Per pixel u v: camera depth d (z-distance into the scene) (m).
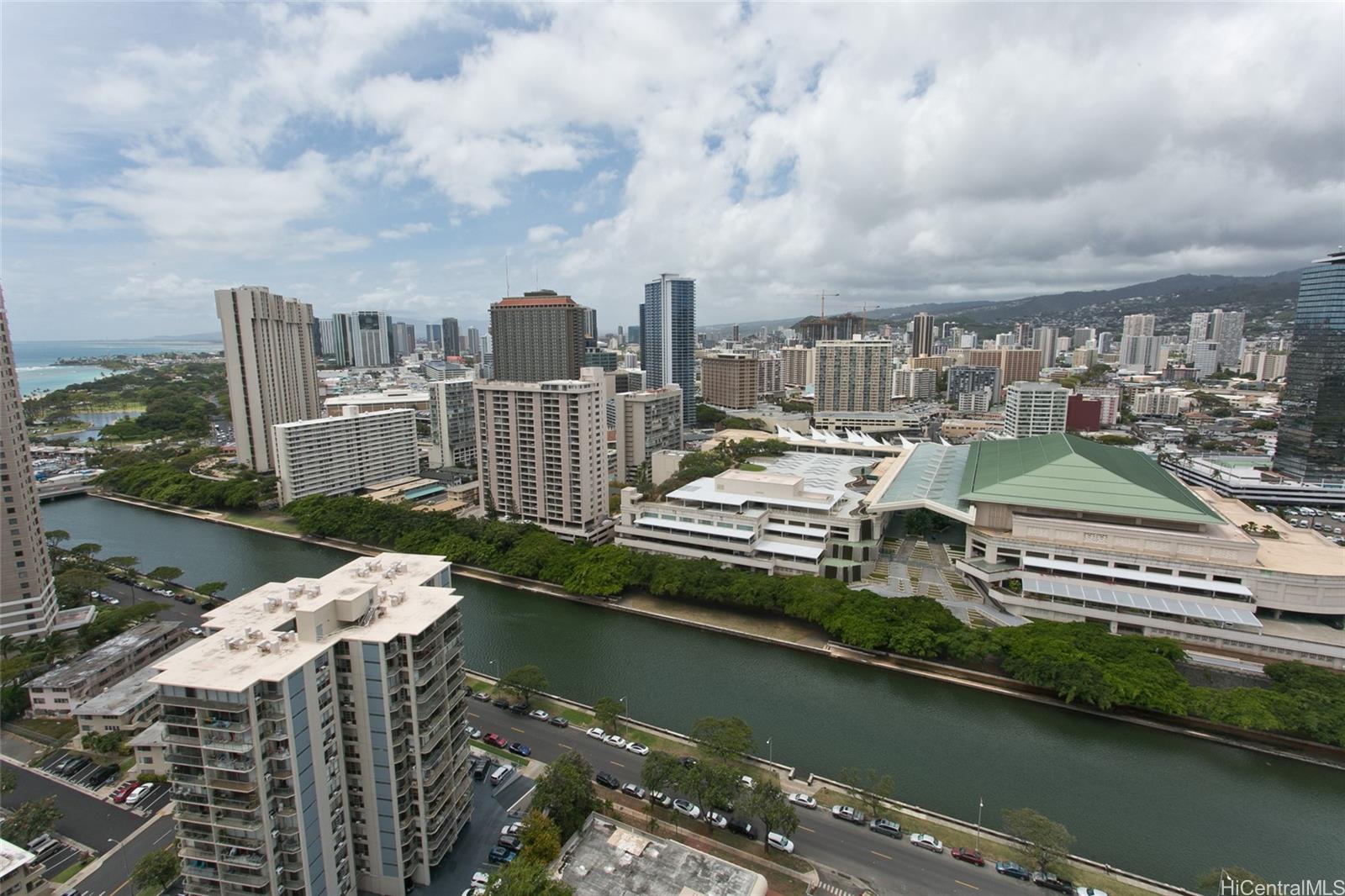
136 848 111.38
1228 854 112.81
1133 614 182.38
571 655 182.25
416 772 99.81
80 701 151.88
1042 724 149.25
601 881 93.94
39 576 183.12
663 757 120.75
